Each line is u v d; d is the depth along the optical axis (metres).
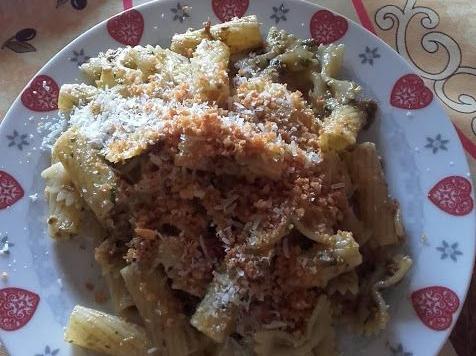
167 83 0.22
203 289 0.19
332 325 0.20
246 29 0.23
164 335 0.19
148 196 0.20
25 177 0.22
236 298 0.19
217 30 0.23
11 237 0.21
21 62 0.26
